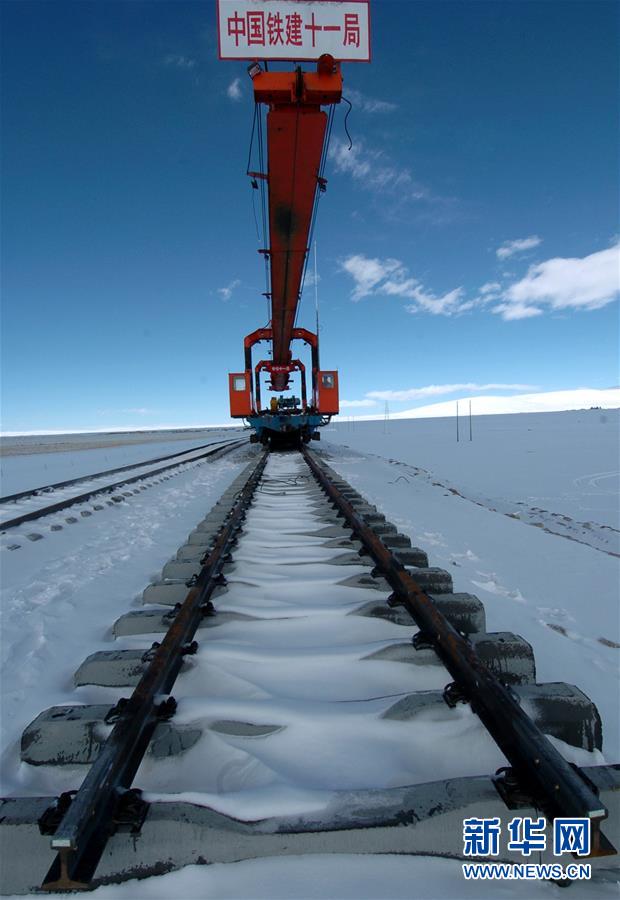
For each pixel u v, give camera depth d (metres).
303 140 6.02
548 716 1.90
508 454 18.31
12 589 4.03
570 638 3.31
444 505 8.19
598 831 1.37
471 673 2.01
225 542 4.21
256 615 2.88
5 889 1.37
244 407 18.50
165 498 9.05
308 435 20.45
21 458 23.72
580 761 1.83
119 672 2.36
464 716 1.93
